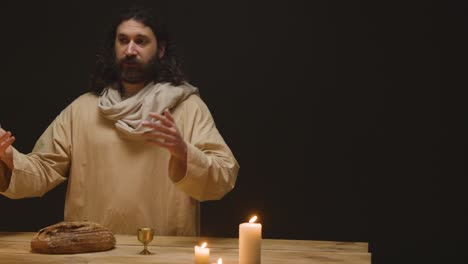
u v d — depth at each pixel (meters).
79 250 2.34
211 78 5.18
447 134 4.92
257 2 5.12
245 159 5.14
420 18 4.94
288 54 5.10
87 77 5.23
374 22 5.00
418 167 4.96
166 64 3.22
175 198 3.06
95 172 3.10
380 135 5.00
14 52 5.25
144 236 2.35
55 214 5.26
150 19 3.18
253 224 2.12
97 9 5.21
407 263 4.96
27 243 2.54
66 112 3.23
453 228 4.90
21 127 5.25
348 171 5.04
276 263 2.24
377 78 5.00
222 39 5.16
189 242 2.63
